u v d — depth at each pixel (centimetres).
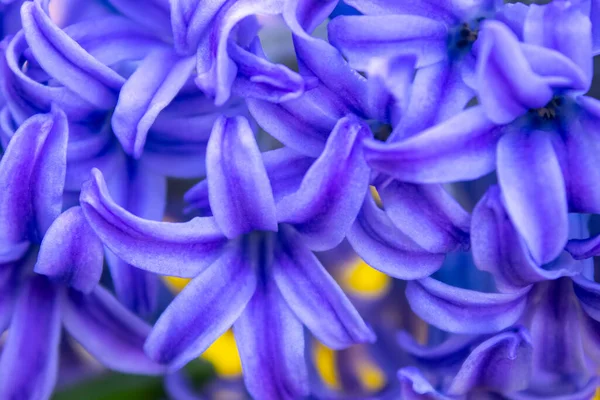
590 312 22
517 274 21
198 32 21
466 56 21
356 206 20
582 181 20
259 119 21
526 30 20
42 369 22
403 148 20
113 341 22
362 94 20
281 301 21
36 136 21
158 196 22
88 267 21
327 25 21
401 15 20
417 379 21
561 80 20
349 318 21
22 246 21
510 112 20
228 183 20
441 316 21
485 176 22
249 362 21
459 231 21
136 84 21
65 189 21
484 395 22
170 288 23
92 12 22
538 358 22
